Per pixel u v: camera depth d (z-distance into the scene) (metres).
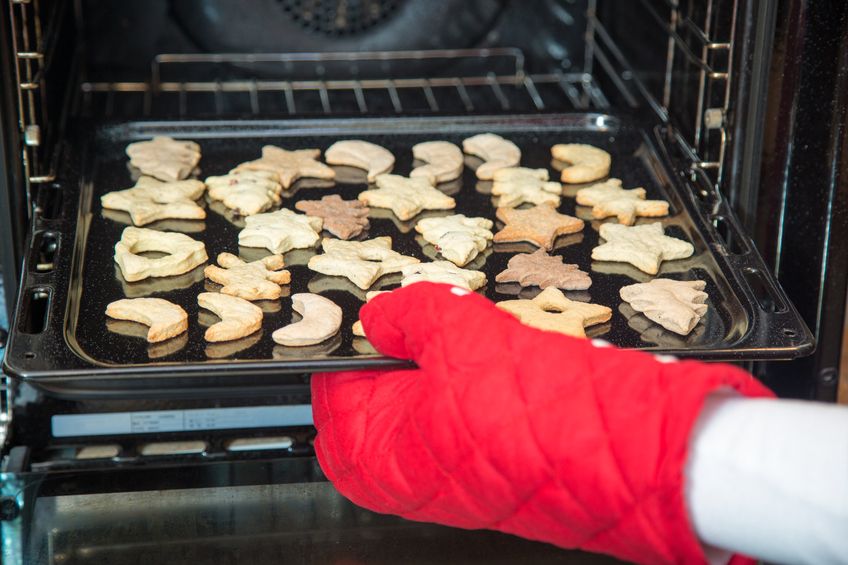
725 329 0.93
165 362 0.89
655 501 0.74
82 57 1.26
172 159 1.10
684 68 1.15
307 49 1.27
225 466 0.97
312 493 0.96
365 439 0.85
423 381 0.82
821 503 0.70
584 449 0.75
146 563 0.93
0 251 0.99
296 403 0.99
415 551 0.94
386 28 1.28
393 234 1.03
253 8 1.25
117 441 0.99
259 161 1.10
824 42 0.99
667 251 1.00
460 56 1.30
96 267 0.98
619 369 0.77
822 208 1.02
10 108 0.97
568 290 0.97
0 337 1.00
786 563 0.73
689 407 0.73
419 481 0.81
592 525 0.76
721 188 1.07
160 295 0.95
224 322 0.92
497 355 0.79
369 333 0.87
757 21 1.01
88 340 0.91
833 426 0.72
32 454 0.98
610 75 1.30
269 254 1.00
